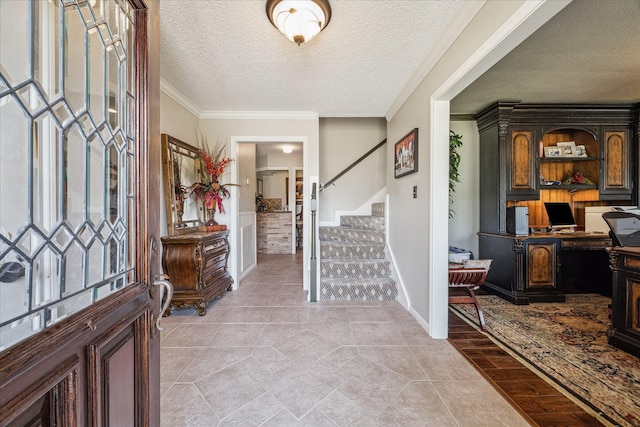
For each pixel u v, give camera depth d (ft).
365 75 8.40
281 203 24.76
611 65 7.86
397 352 6.71
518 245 10.18
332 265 11.42
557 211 11.46
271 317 8.87
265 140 11.86
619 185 11.09
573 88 9.45
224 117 11.75
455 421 4.55
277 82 8.91
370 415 4.69
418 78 8.27
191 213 10.66
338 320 8.63
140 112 2.84
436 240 7.43
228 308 9.66
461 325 8.32
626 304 6.67
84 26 2.26
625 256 6.68
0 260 1.61
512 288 10.32
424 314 8.07
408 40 6.60
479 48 5.33
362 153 15.42
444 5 5.45
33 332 1.74
